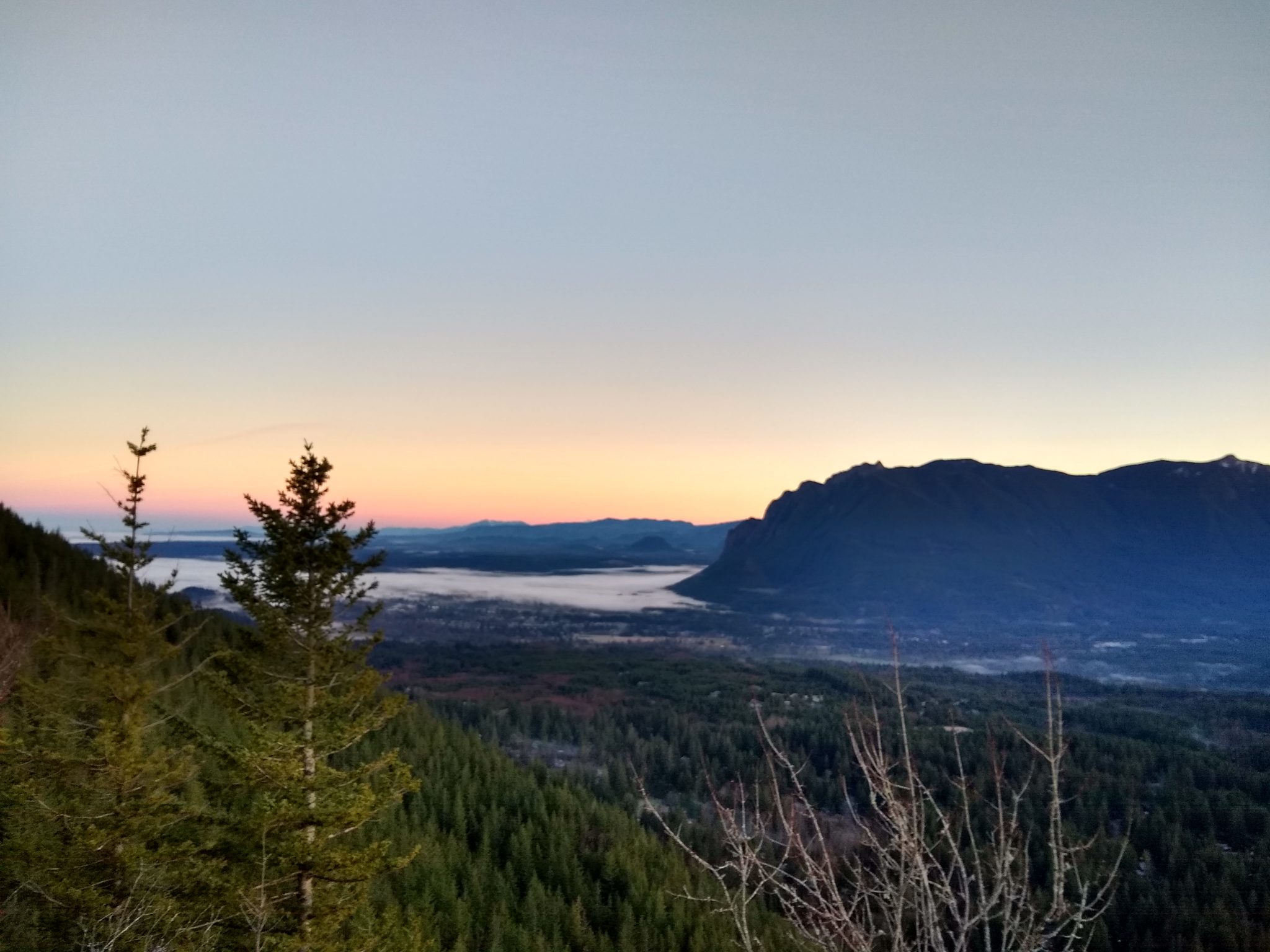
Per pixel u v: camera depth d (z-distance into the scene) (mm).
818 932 6766
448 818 65375
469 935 46188
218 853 16797
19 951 16047
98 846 15312
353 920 18672
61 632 22516
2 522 73125
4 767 16531
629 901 56375
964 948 6289
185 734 18547
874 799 7344
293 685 17422
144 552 21016
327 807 16688
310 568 17797
